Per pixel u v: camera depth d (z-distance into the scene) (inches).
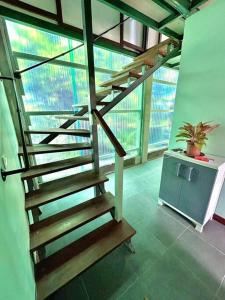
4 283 21.1
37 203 54.5
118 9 80.4
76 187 64.4
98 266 55.6
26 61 86.4
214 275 52.8
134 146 154.2
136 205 90.7
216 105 72.9
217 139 74.4
